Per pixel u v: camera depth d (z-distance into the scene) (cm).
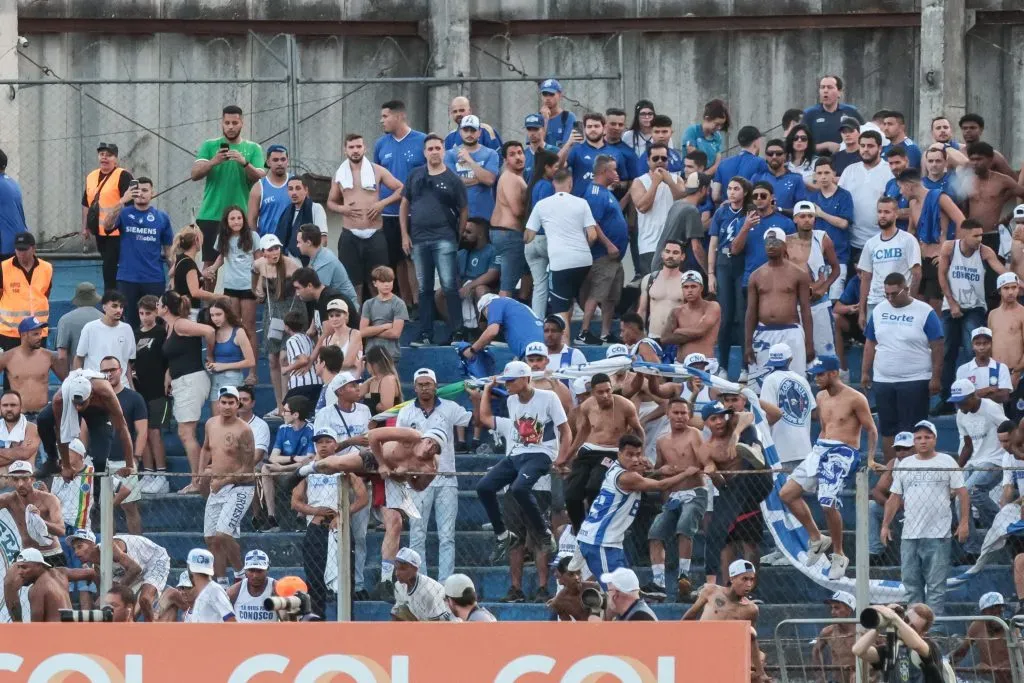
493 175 6788
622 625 4059
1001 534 4891
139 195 6588
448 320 6606
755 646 4231
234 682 4097
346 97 8175
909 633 4019
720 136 7350
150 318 6078
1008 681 4444
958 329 6103
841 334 6412
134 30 8144
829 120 7038
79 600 4609
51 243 8012
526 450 5056
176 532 5419
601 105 8169
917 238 6328
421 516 5150
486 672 4069
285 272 6188
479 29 8262
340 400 5412
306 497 4775
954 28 7950
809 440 5419
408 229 6650
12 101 7938
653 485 4797
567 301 6391
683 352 5897
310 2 8231
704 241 6556
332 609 4812
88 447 5156
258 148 7006
